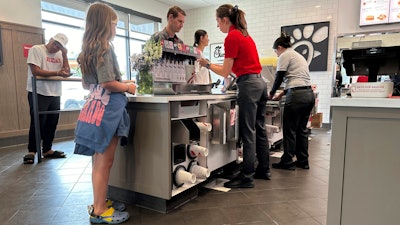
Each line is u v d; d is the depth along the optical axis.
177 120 1.81
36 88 2.96
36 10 4.36
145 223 1.63
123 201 1.97
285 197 2.03
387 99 0.98
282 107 2.99
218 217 1.71
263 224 1.62
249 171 2.24
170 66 2.00
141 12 6.27
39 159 3.00
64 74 3.08
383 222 1.04
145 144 1.78
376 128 1.02
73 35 5.06
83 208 1.83
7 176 2.51
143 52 1.91
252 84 2.11
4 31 3.87
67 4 4.92
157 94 1.88
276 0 6.01
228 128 2.17
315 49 5.62
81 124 1.56
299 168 2.83
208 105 2.07
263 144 2.43
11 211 1.79
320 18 5.55
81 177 2.48
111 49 1.54
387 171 1.02
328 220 1.15
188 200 1.97
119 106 1.57
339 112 1.08
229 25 2.21
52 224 1.61
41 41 4.36
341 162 1.10
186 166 1.96
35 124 2.97
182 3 6.77
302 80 2.62
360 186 1.07
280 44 2.74
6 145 3.87
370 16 1.95
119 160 1.92
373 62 1.36
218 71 2.14
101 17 1.51
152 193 1.78
